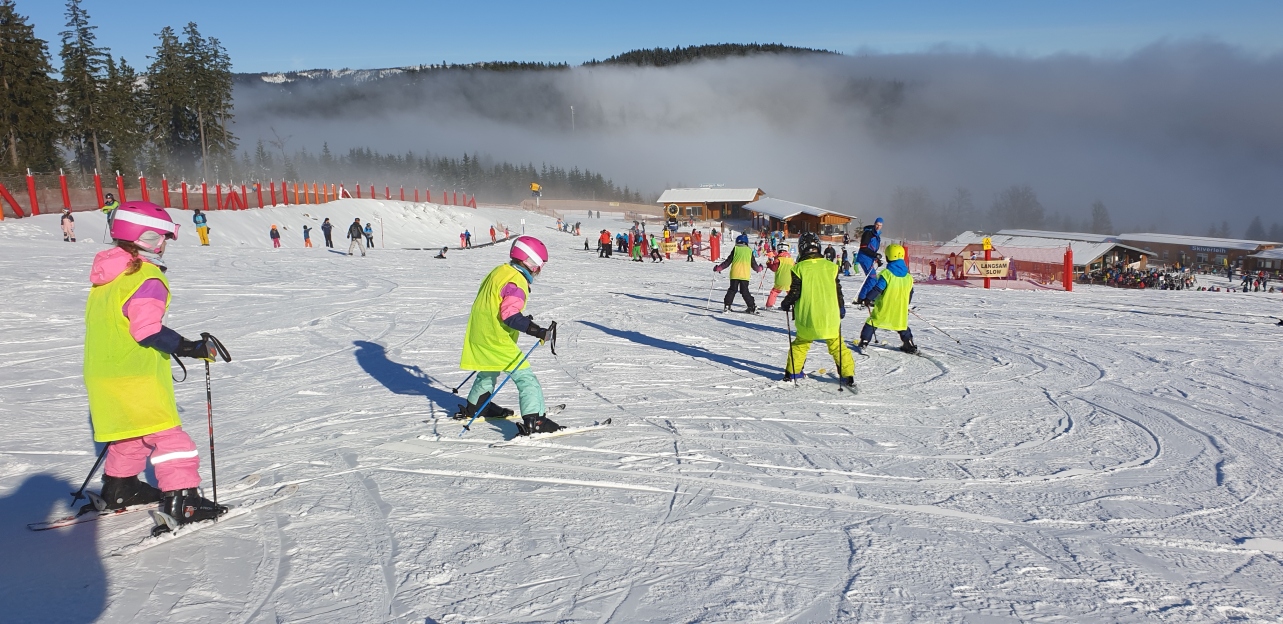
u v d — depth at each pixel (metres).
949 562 3.39
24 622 2.74
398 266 22.89
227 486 4.22
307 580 3.11
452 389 6.90
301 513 3.83
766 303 14.47
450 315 12.02
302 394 6.63
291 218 44.34
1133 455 5.16
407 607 2.90
